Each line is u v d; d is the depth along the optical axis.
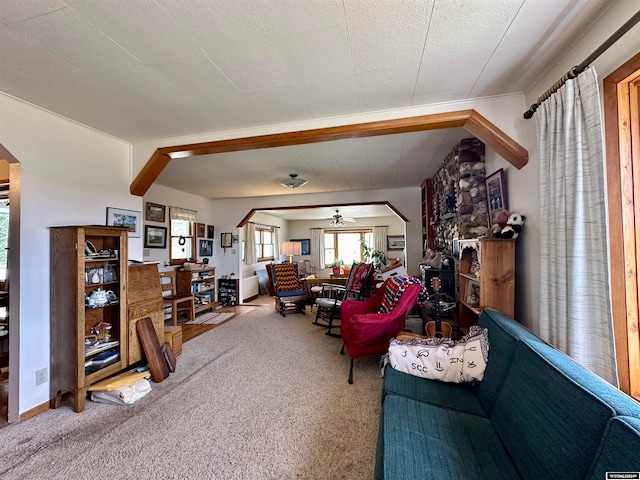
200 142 2.83
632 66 1.21
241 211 6.62
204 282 5.92
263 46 1.56
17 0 1.23
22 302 2.18
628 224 1.31
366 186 5.47
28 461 1.69
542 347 1.29
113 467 1.63
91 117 2.45
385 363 2.25
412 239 5.59
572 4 1.31
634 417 0.74
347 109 2.32
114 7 1.28
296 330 4.44
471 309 2.46
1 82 1.91
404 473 1.06
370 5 1.29
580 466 0.78
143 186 3.10
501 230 2.17
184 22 1.38
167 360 2.91
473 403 1.59
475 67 1.79
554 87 1.58
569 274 1.48
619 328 1.32
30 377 2.20
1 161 3.12
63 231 2.32
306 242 10.26
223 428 1.96
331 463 1.63
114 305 2.71
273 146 2.76
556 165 1.57
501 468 1.09
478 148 2.93
